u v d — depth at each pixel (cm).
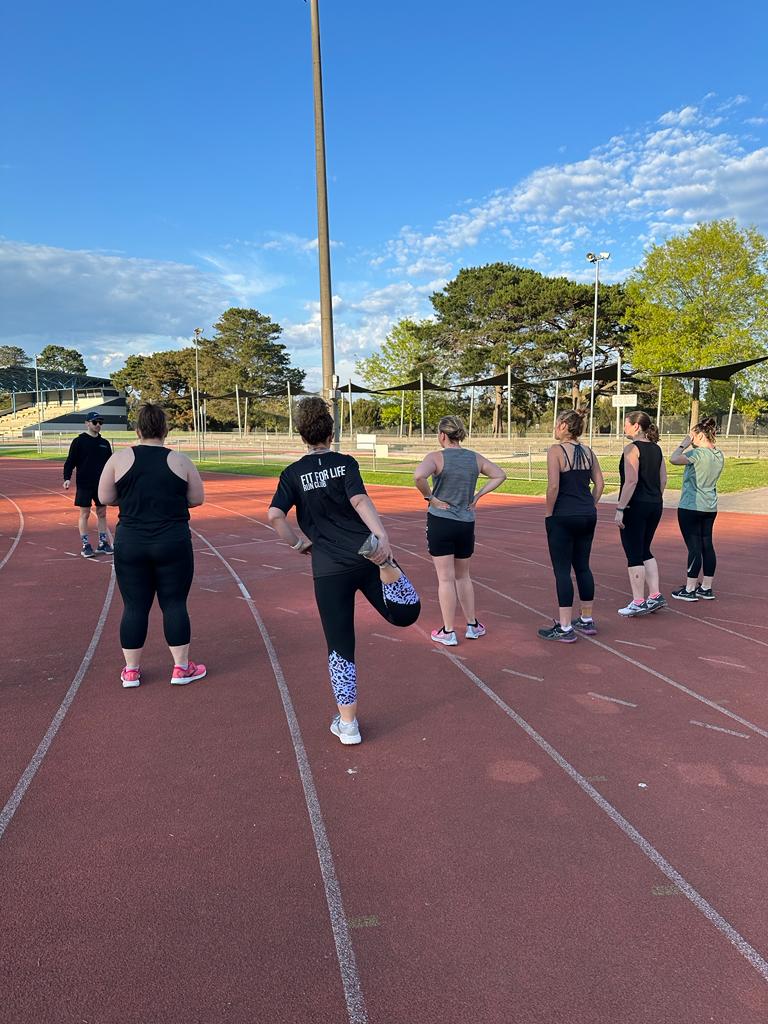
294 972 204
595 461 503
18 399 10106
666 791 302
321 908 231
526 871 250
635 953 210
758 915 226
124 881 246
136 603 418
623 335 4778
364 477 2072
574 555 515
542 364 5000
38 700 408
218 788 309
